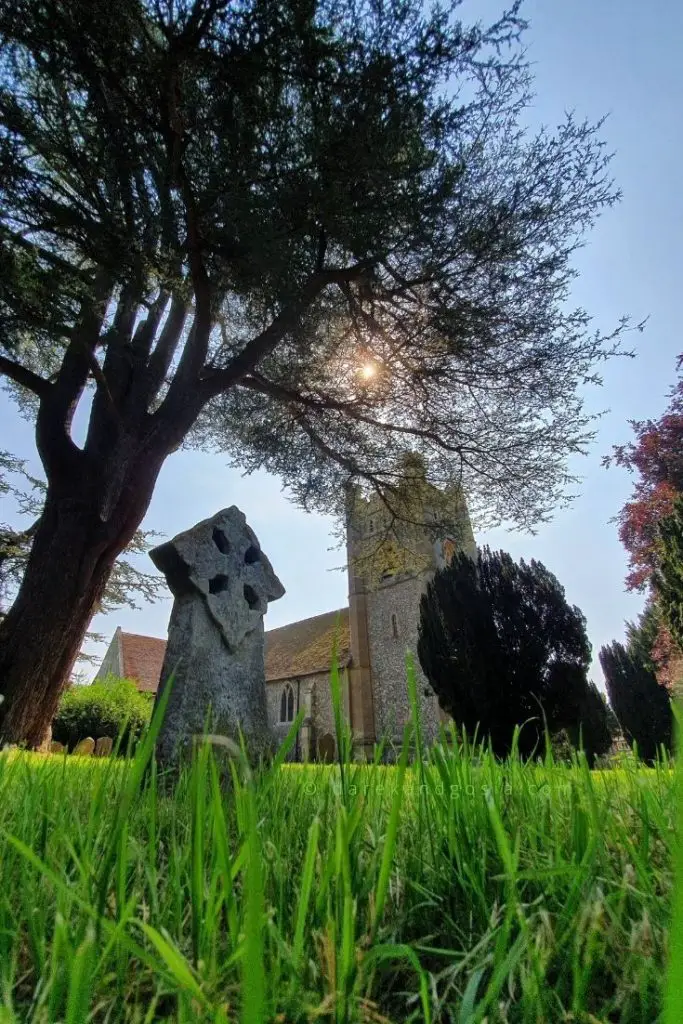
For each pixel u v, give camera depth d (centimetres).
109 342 910
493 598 946
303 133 652
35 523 1240
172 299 1001
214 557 441
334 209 665
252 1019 49
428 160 710
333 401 1032
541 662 902
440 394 982
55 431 871
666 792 142
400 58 630
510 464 984
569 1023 69
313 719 2580
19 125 574
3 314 662
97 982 74
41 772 180
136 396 934
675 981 41
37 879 107
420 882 110
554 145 809
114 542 838
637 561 1420
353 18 644
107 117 594
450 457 1052
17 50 622
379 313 957
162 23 587
